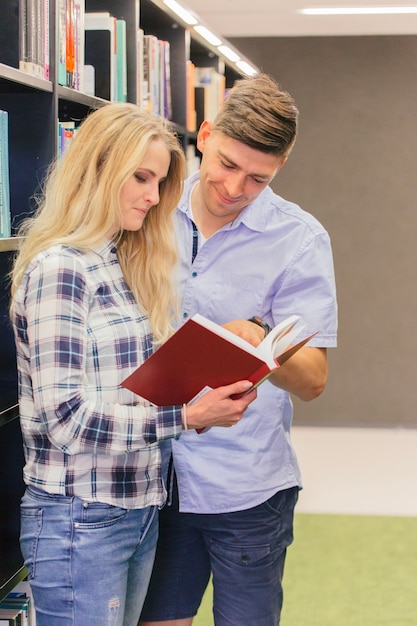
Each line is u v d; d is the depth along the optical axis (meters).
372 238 6.79
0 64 2.01
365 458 5.96
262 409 2.12
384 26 6.47
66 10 2.49
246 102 1.92
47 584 1.75
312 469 5.67
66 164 1.77
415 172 6.71
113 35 3.07
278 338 1.80
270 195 2.16
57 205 1.77
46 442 1.74
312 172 6.80
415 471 5.63
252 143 1.90
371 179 6.75
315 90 6.75
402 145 6.70
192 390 1.75
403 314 6.83
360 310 6.86
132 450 1.71
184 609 2.23
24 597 2.44
